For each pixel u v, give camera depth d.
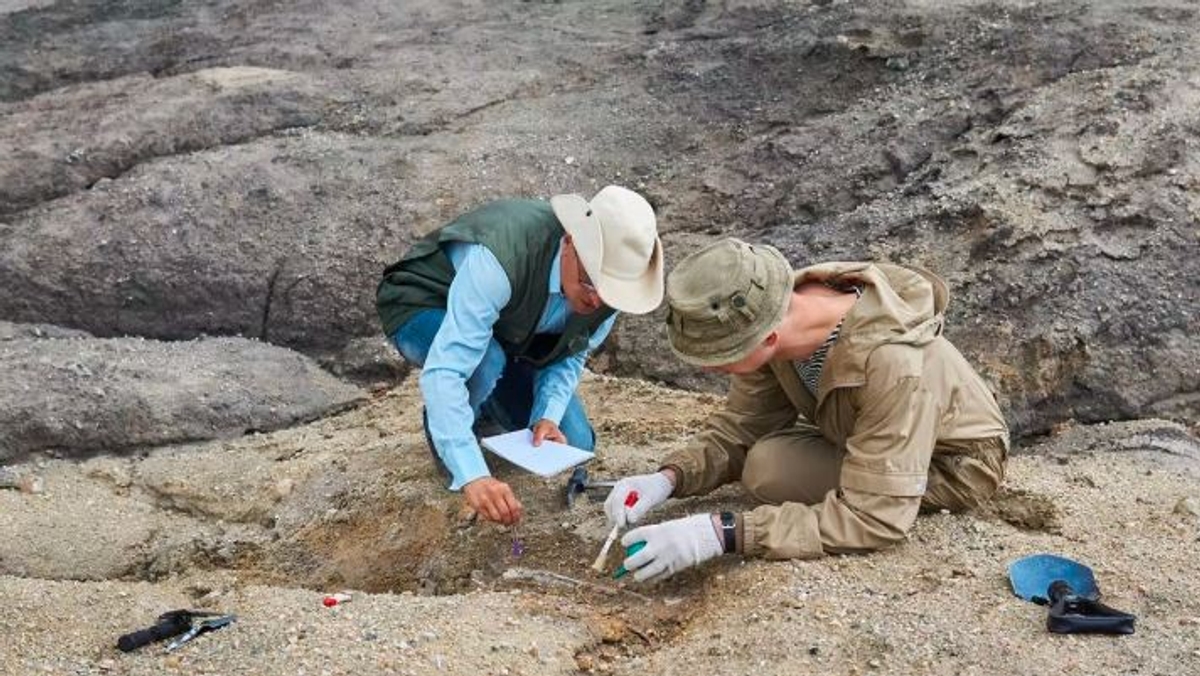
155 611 4.47
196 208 7.69
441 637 4.01
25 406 6.16
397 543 5.08
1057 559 4.08
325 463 5.77
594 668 3.94
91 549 5.41
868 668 3.71
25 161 8.28
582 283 4.50
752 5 9.38
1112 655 3.71
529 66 9.05
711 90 8.33
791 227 7.09
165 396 6.33
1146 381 5.96
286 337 7.22
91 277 7.41
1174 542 4.43
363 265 7.32
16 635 4.30
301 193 7.76
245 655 3.99
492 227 4.58
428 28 10.00
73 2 11.22
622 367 6.64
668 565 4.15
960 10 8.22
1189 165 6.62
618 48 9.16
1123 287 6.18
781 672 3.71
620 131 8.14
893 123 7.52
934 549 4.28
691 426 5.77
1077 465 5.23
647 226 4.44
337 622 4.14
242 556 5.31
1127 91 7.06
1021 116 7.16
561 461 4.55
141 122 8.59
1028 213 6.50
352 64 9.38
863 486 4.16
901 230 6.72
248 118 8.62
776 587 4.07
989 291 6.26
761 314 3.98
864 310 4.13
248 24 10.40
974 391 4.37
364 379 6.85
